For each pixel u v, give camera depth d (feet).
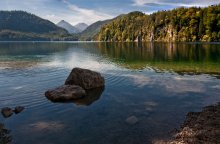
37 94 84.58
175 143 49.08
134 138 51.96
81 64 168.96
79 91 81.82
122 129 56.39
